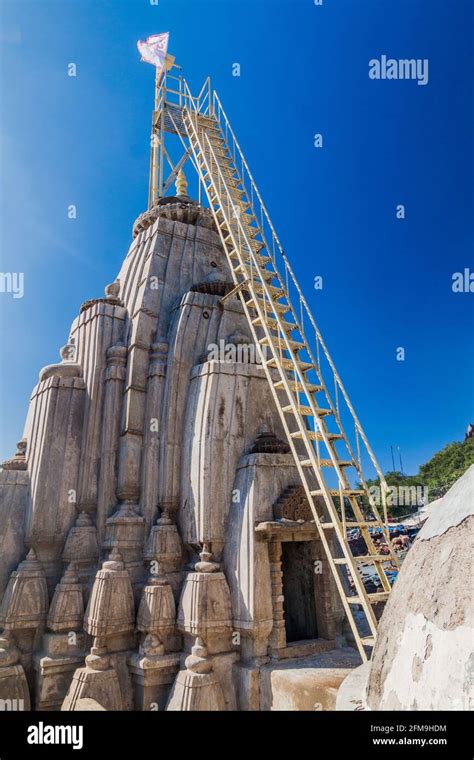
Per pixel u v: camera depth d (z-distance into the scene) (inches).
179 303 563.8
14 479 513.7
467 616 114.8
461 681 109.8
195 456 463.5
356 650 414.6
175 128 877.2
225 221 583.2
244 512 422.0
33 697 427.2
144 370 537.3
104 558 473.1
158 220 630.5
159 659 401.4
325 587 427.8
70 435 525.0
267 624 390.6
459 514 136.2
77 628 441.4
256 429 484.4
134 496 497.7
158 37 924.6
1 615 447.2
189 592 407.8
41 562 484.4
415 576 146.9
